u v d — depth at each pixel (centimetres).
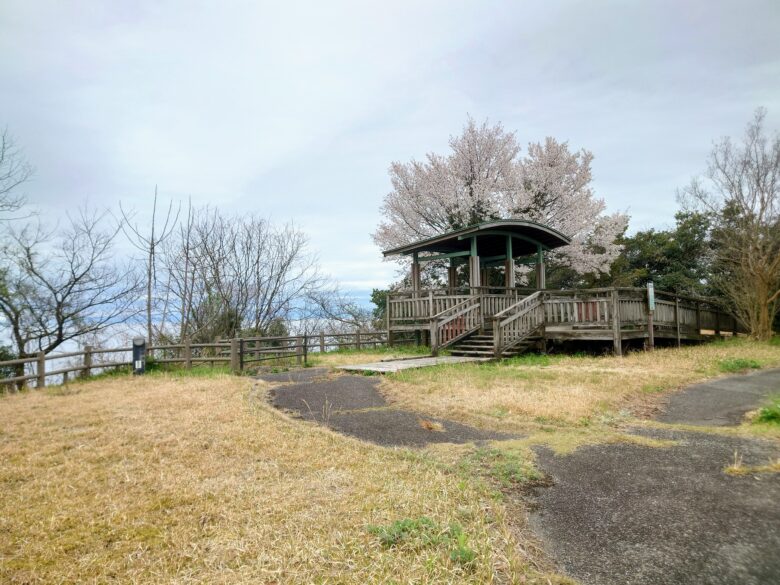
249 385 956
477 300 1463
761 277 1509
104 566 292
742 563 277
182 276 2059
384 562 284
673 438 524
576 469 442
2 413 725
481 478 422
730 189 1539
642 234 2803
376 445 534
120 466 474
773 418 572
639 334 1267
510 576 270
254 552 304
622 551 297
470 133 2453
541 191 2422
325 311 2664
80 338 1838
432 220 2466
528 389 791
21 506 383
